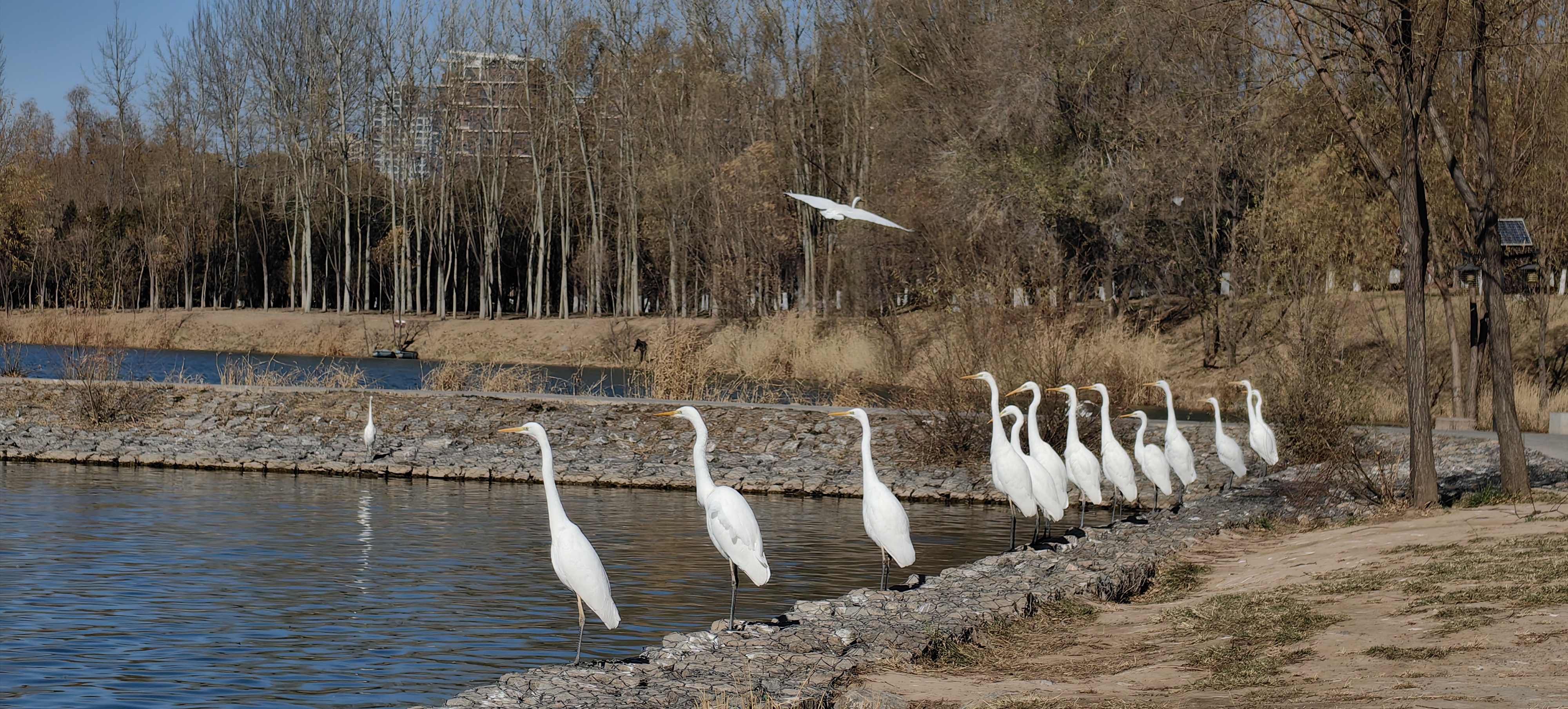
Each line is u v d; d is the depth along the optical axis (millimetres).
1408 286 18938
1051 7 47812
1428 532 15523
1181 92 44156
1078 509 24344
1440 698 8047
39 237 83062
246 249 96000
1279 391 25641
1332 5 19641
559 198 88750
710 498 11500
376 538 18750
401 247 88375
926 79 54062
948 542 19688
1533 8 20203
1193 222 48344
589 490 25422
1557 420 31984
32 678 11023
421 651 12172
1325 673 9336
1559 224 33188
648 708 9055
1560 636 9469
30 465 27000
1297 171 38719
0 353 51844
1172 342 49719
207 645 12273
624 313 82312
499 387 37938
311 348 74375
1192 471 21406
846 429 30406
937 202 52375
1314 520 19062
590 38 79812
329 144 86688
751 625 11711
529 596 14828
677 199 71188
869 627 11727
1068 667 10625
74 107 106812
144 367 53156
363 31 83312
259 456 27906
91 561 16391
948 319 39906
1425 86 18344
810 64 67188
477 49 81938
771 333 53156
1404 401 35781
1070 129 49438
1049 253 44500
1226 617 11914
